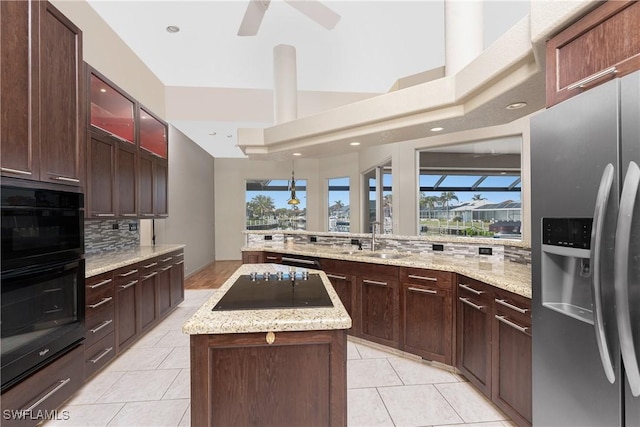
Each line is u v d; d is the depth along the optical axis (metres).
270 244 4.14
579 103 1.14
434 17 3.50
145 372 2.39
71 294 1.97
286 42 4.05
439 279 2.42
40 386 1.72
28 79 1.67
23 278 1.62
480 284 2.06
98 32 3.50
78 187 2.07
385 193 5.68
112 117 2.93
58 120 1.90
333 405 1.22
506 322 1.78
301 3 2.40
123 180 3.02
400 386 2.19
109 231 3.50
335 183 8.02
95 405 1.98
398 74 5.07
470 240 2.84
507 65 1.73
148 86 4.82
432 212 4.29
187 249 6.20
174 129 5.64
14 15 1.59
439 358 2.41
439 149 4.22
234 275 2.01
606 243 1.03
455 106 2.34
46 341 1.75
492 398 1.92
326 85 5.60
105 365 2.49
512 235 3.69
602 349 1.03
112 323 2.48
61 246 1.89
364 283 2.85
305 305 1.36
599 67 1.11
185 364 2.53
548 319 1.31
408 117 2.58
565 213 1.20
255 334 1.19
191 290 5.10
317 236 4.01
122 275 2.64
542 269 1.33
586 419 1.14
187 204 6.24
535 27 1.35
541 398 1.36
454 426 1.78
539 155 1.33
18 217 1.60
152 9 3.43
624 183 0.96
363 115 2.78
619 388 1.01
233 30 3.80
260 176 8.42
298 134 3.32
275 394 1.21
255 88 5.66
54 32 1.88
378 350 2.77
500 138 3.58
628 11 1.02
